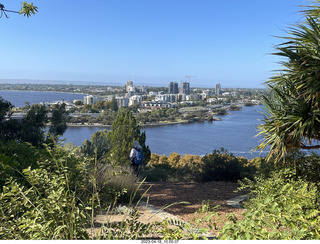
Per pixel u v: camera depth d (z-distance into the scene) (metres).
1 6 5.97
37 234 1.96
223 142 85.12
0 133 10.60
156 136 95.62
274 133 5.26
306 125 4.95
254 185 4.96
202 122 136.50
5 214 2.31
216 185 8.21
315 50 4.75
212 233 3.18
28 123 10.97
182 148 76.00
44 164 2.94
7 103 11.14
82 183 2.93
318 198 3.80
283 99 5.20
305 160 5.86
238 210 5.27
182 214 4.89
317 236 2.02
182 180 9.52
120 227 2.35
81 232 2.15
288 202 2.79
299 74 4.73
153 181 9.42
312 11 4.90
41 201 2.21
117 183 5.54
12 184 2.36
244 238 1.85
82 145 10.23
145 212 4.95
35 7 7.13
